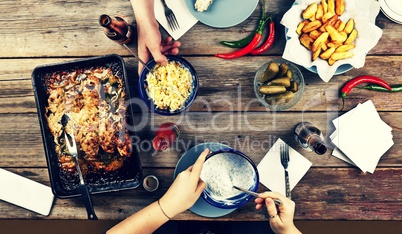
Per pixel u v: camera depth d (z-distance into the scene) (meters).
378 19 1.42
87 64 1.39
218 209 1.41
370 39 1.31
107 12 1.43
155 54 1.32
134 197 1.46
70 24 1.44
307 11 1.29
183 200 1.27
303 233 1.98
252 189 1.33
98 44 1.44
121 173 1.42
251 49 1.39
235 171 1.35
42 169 1.48
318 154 1.37
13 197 1.46
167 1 1.40
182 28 1.41
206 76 1.44
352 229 1.98
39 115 1.35
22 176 1.48
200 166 1.25
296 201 1.45
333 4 1.30
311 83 1.43
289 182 1.41
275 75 1.30
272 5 1.42
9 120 1.48
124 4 1.43
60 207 1.47
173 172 1.45
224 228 1.71
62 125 1.40
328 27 1.29
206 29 1.43
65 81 1.40
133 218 1.32
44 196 1.46
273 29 1.39
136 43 1.44
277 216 1.30
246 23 1.43
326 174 1.44
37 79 1.39
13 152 1.48
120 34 1.31
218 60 1.44
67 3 1.44
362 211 1.44
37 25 1.45
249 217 1.44
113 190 1.36
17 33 1.45
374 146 1.42
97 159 1.41
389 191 1.44
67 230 2.00
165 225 1.74
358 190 1.44
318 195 1.44
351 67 1.35
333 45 1.31
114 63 1.38
